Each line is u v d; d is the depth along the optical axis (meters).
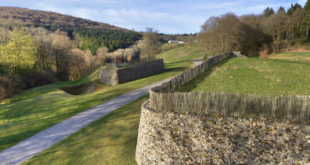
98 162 14.57
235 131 10.89
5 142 21.55
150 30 66.94
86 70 94.31
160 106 12.78
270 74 23.14
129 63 47.59
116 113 24.05
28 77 61.44
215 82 21.72
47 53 79.19
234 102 11.11
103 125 21.09
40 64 75.69
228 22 61.72
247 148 10.55
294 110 10.27
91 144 17.41
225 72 25.34
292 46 78.25
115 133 18.59
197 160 11.24
